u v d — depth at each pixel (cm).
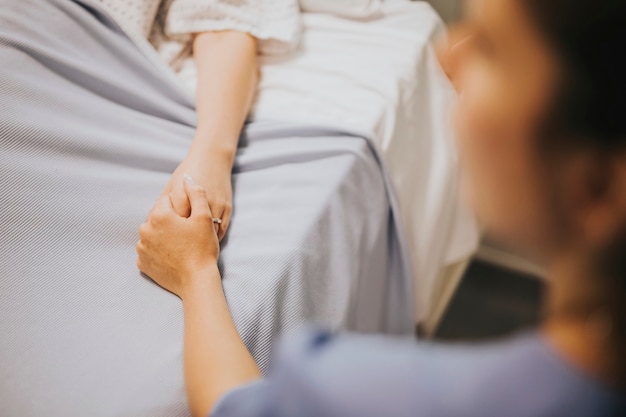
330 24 109
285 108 92
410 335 104
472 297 144
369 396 28
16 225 70
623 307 24
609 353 24
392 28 110
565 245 25
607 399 24
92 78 85
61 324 64
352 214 83
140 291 67
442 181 108
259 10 98
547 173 25
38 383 59
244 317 64
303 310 70
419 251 107
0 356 60
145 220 74
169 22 97
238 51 92
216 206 72
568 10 23
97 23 89
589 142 23
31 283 67
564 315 26
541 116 24
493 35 25
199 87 88
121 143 79
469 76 27
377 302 96
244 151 85
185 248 66
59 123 78
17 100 77
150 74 88
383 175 89
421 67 106
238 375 53
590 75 23
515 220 27
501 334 137
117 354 62
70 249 70
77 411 57
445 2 127
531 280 147
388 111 94
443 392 27
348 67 99
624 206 23
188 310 62
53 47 85
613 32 22
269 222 75
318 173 81
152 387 59
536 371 25
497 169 26
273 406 31
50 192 73
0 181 71
